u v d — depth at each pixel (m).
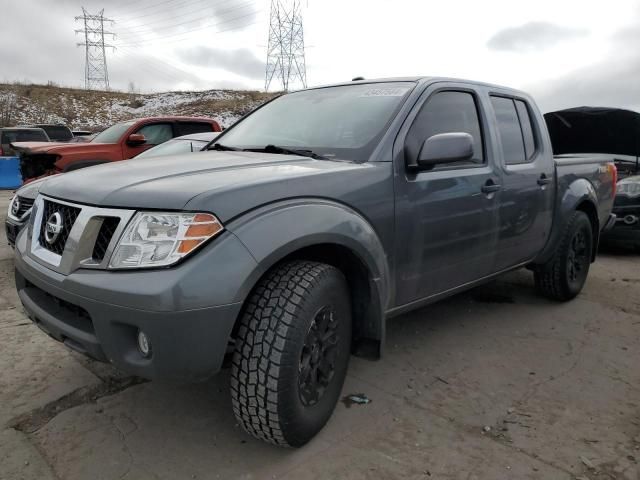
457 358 3.41
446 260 3.12
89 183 2.41
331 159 2.79
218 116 41.16
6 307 4.24
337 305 2.42
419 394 2.93
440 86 3.25
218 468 2.26
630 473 2.25
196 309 1.93
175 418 2.65
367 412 2.72
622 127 7.56
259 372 2.12
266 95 51.16
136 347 2.08
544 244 4.18
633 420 2.68
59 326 2.28
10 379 3.03
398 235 2.76
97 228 2.15
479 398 2.89
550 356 3.47
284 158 2.78
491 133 3.52
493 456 2.36
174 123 9.48
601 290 5.07
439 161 2.72
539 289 4.59
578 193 4.38
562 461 2.34
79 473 2.22
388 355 3.44
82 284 2.07
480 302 4.57
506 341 3.71
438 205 2.98
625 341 3.75
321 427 2.47
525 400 2.88
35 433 2.51
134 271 2.00
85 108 44.88
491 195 3.38
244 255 2.04
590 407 2.81
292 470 2.26
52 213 2.45
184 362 1.97
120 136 8.78
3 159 13.47
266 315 2.14
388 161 2.73
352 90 3.41
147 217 2.04
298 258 2.46
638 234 6.53
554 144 8.36
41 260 2.38
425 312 4.29
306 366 2.29
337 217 2.38
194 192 2.09
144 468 2.26
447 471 2.26
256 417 2.18
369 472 2.25
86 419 2.63
